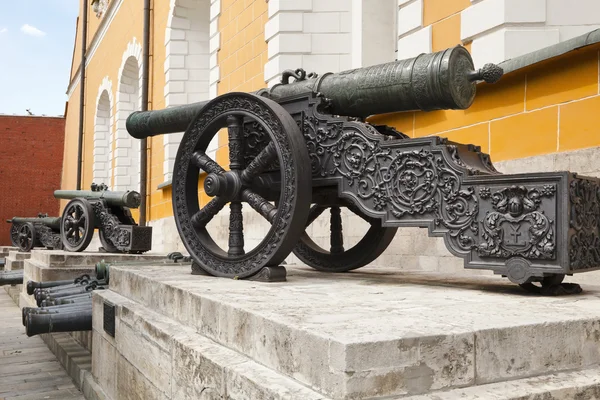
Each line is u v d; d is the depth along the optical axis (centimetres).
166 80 1134
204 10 1116
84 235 694
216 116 312
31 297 645
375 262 480
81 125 1889
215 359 182
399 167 258
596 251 232
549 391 148
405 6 472
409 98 273
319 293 228
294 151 271
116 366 298
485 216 232
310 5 649
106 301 320
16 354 486
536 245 219
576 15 381
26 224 941
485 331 153
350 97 290
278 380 154
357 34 591
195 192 328
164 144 1116
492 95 398
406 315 174
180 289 240
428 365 143
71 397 353
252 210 714
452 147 247
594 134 336
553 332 165
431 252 430
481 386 149
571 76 350
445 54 263
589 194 228
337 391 135
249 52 754
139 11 1352
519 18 387
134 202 714
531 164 367
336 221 370
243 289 240
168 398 221
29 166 2238
